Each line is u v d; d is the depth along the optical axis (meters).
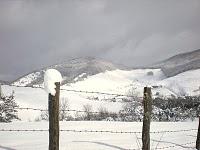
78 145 10.30
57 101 6.61
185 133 15.42
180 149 10.84
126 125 18.16
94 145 10.54
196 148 11.35
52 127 6.59
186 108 38.00
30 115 37.56
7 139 11.42
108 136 13.23
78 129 15.51
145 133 8.73
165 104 38.09
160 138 12.76
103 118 34.81
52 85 6.55
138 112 33.66
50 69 6.72
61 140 11.51
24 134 13.04
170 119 36.78
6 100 26.86
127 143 11.31
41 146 9.73
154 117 36.28
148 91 8.83
